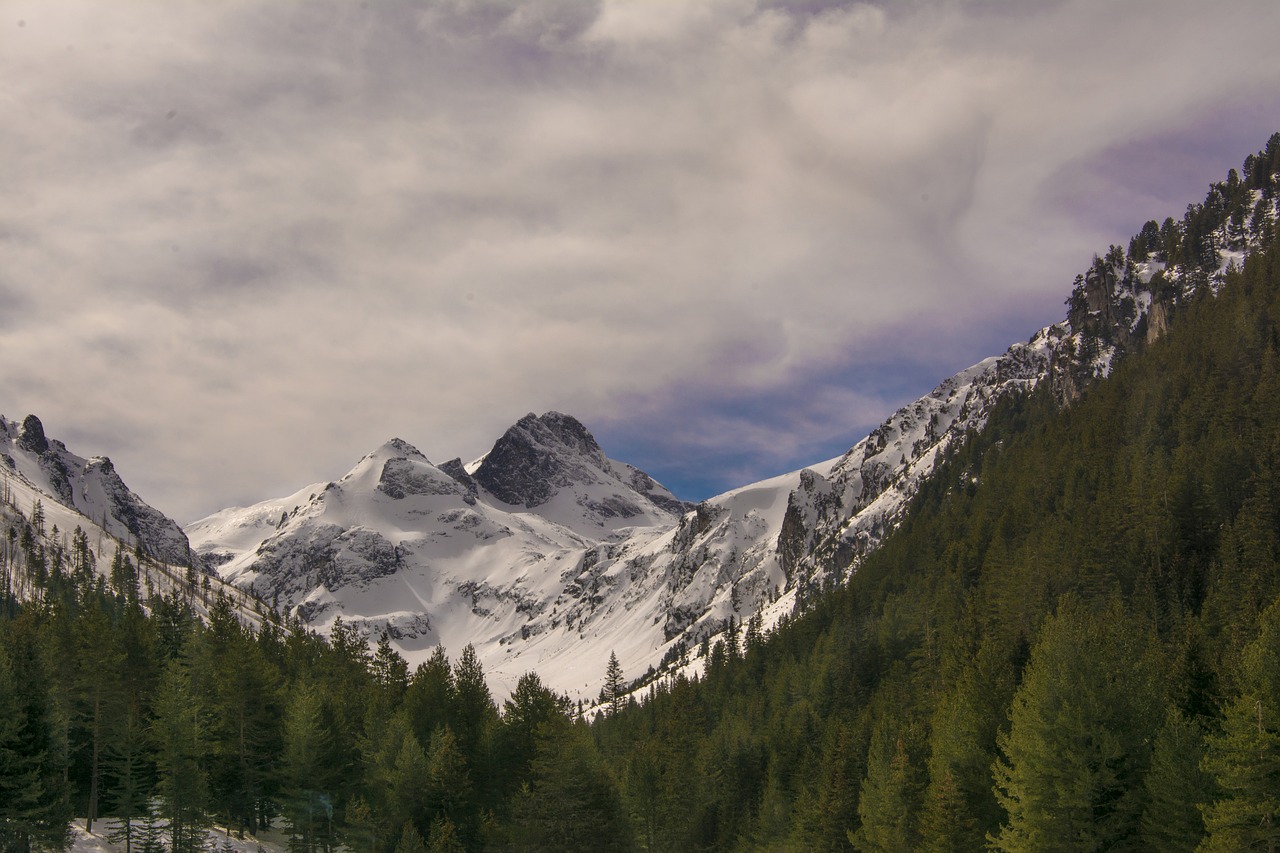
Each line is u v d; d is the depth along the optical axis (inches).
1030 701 2282.2
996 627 4308.6
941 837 2486.5
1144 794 2143.2
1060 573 4424.2
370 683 5142.7
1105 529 4512.8
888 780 2955.2
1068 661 2298.2
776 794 4008.4
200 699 3769.7
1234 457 4581.7
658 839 4183.1
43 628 4414.4
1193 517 4421.8
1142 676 2369.6
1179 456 4658.0
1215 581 3924.7
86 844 3265.3
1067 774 2159.2
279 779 3823.8
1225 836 1911.9
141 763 3523.6
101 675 3545.8
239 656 3939.5
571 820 3575.3
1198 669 2501.2
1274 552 3875.5
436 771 3636.8
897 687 4650.6
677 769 4500.5
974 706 2847.0
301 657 5649.6
